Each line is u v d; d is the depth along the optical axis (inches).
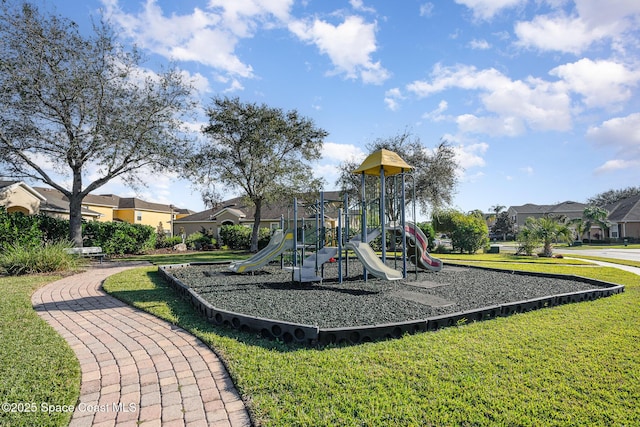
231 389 118.4
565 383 116.2
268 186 791.1
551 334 165.9
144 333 179.6
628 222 1628.9
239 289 288.5
